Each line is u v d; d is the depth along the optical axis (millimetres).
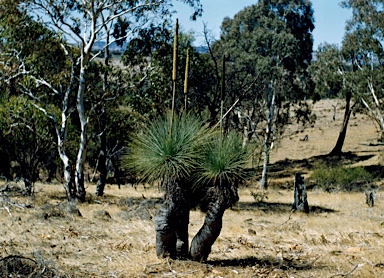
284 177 46438
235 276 8602
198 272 8586
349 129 68688
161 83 24688
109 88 24281
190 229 14406
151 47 24375
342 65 46000
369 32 43062
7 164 28469
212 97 27531
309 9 43719
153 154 8336
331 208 23406
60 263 9469
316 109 86250
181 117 8789
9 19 21562
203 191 8836
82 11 21906
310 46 44938
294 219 18453
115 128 25438
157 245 9172
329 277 9031
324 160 52406
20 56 23406
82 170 22016
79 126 27875
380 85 44062
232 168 8359
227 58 36562
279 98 40219
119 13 22531
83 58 21906
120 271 8859
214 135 8750
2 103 24078
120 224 14617
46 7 21031
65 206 17078
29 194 20750
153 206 19781
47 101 26219
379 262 10297
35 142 24672
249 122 34719
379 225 16078
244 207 23219
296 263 10180
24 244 11086
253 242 12672
